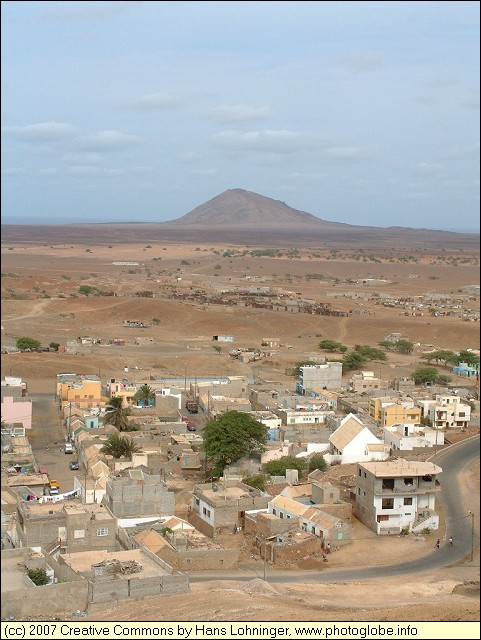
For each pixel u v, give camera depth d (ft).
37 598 168.76
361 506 283.79
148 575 185.26
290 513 265.54
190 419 426.92
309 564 241.35
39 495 286.87
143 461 323.16
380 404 424.05
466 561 247.91
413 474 275.59
